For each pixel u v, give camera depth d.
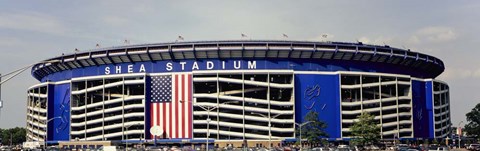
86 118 163.50
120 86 160.00
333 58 159.50
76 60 165.25
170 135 153.62
